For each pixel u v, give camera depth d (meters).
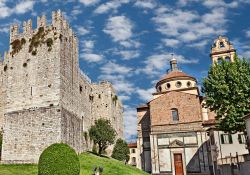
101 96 72.69
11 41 53.44
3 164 45.16
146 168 61.72
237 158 39.62
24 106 48.25
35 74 49.62
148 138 64.12
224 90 40.47
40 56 50.50
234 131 40.53
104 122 60.53
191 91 65.38
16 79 50.59
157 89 71.94
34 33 52.44
